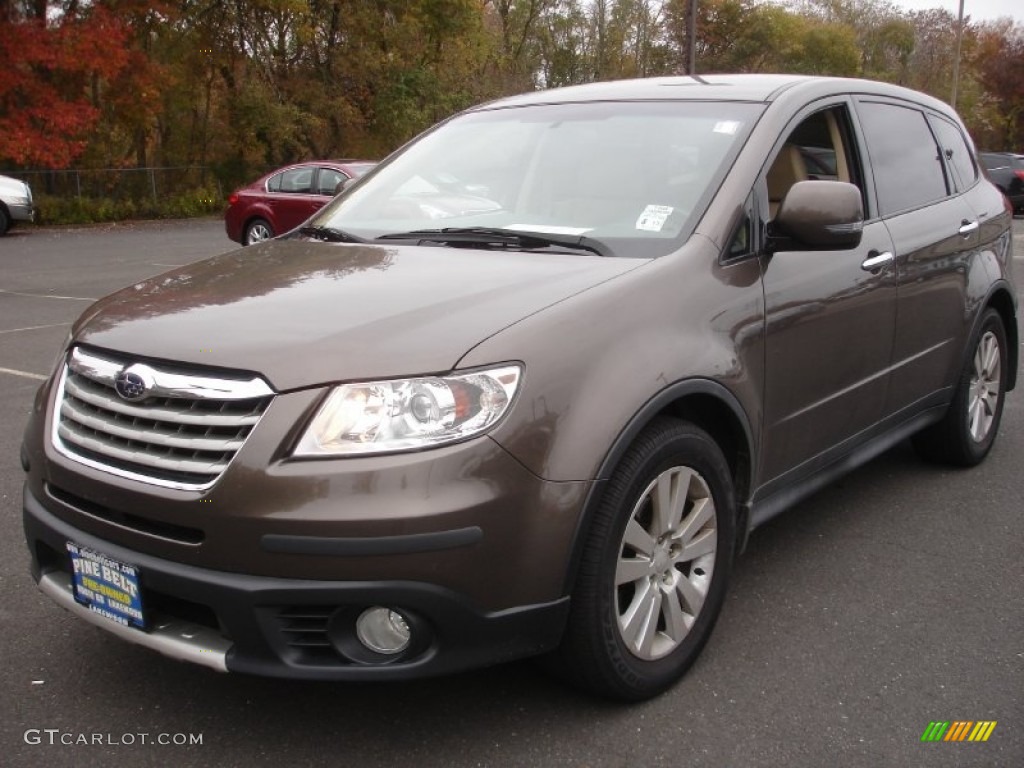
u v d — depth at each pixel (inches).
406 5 1290.6
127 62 991.0
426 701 116.5
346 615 97.7
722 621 137.2
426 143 167.6
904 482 195.5
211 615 102.3
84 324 116.4
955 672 124.2
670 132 143.9
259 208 627.8
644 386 107.9
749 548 163.0
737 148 136.4
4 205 842.8
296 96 1236.5
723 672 123.7
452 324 102.7
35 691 118.3
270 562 94.8
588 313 108.4
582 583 105.4
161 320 109.7
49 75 968.9
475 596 97.8
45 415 113.5
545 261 122.0
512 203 143.9
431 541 94.4
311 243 141.9
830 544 164.2
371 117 1331.2
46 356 315.6
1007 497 187.0
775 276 132.0
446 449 95.7
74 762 104.8
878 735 110.7
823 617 138.6
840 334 145.1
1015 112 2409.0
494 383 98.6
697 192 131.9
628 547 111.3
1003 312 207.9
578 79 1908.2
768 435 132.6
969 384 194.5
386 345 99.0
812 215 127.1
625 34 1935.3
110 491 102.1
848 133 159.9
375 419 95.5
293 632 98.3
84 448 106.8
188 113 1234.6
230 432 98.0
